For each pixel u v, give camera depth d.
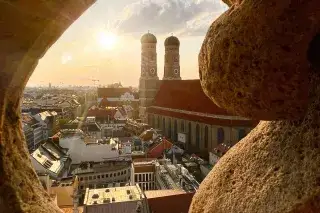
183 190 47.72
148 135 101.50
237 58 5.39
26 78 7.57
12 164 7.11
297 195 5.18
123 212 39.69
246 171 6.51
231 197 6.47
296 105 5.49
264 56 5.15
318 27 4.97
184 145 99.75
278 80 5.23
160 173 61.25
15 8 5.94
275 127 6.39
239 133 85.50
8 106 7.43
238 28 5.32
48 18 6.57
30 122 117.44
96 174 70.62
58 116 164.50
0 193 6.57
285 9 4.94
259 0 5.11
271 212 5.43
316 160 5.17
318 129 5.32
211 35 5.88
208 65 5.95
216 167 7.67
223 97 5.96
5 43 6.46
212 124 89.88
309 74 5.39
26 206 6.86
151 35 142.38
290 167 5.58
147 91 141.12
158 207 40.53
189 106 106.12
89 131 109.38
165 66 145.88
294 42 5.01
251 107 5.67
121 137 111.94
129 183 68.19
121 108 162.75
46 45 7.36
